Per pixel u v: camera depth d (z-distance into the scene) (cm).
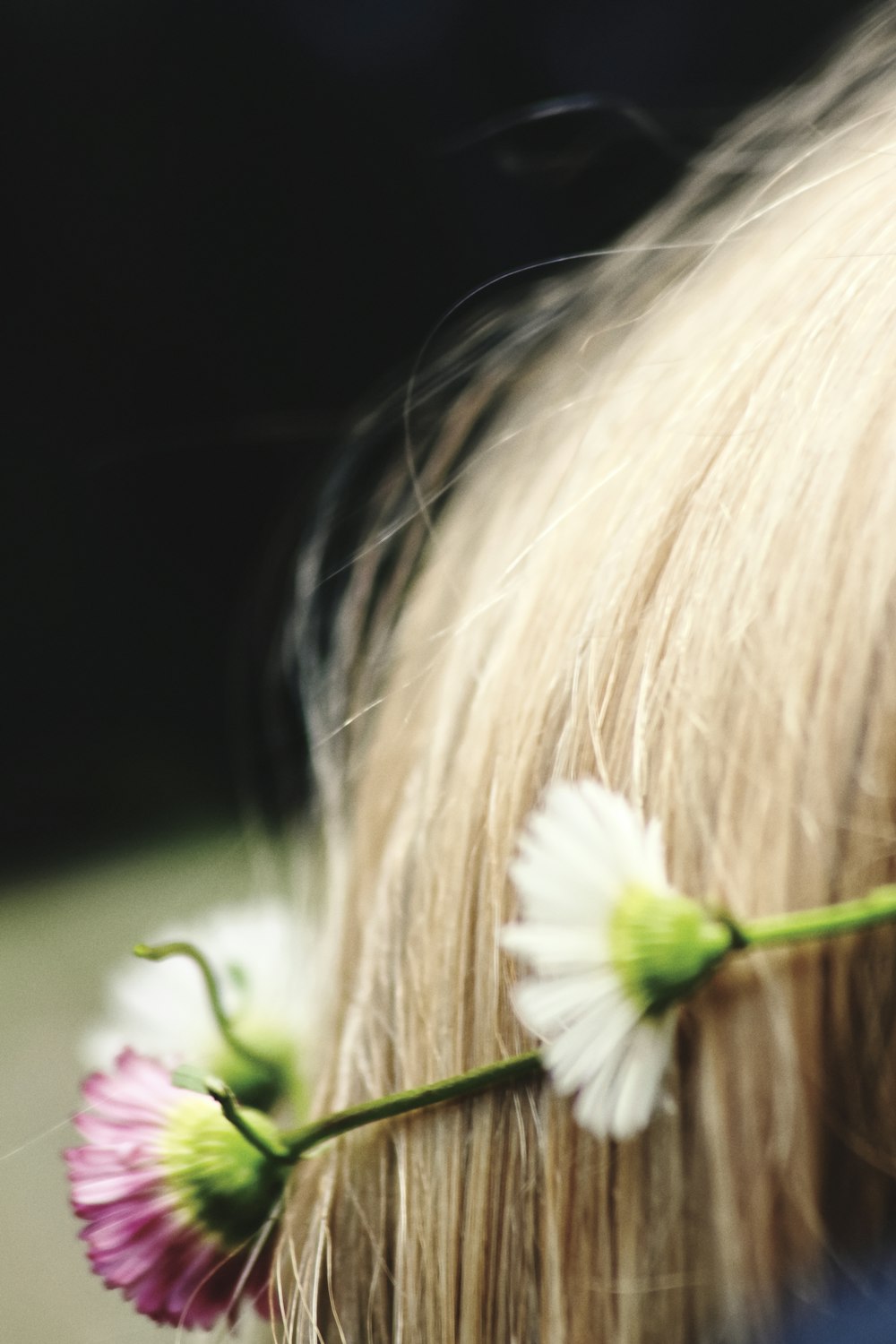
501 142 93
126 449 137
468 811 21
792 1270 19
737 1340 19
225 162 134
